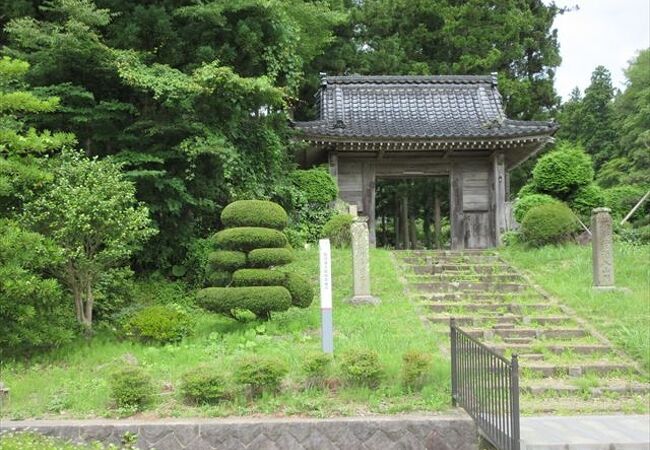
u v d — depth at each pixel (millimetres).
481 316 10273
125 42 12164
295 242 14812
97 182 9438
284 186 15328
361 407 6762
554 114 27625
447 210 31219
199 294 9523
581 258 13219
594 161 31656
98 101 11992
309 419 6449
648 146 25875
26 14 11984
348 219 15234
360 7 26062
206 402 6891
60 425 6289
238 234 9680
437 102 19844
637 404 7289
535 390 7633
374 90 20172
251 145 14484
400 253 14805
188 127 11938
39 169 8984
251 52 13578
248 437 6316
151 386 6875
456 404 6824
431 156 18859
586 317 10109
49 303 8766
